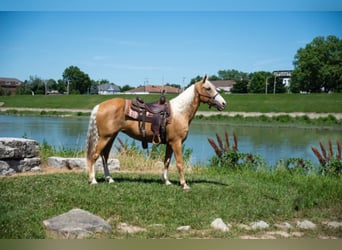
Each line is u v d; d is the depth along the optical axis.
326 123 41.25
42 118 45.28
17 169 10.59
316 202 8.80
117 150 15.37
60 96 61.19
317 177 12.17
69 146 20.83
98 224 6.23
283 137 29.55
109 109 8.63
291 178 12.05
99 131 8.70
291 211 8.05
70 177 9.59
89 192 7.98
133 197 7.83
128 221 6.79
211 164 14.52
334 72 53.81
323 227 7.16
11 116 47.94
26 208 6.91
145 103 8.93
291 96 51.31
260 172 12.84
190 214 7.27
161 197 8.02
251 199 8.55
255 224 7.00
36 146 11.24
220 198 8.43
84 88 89.50
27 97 61.34
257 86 82.69
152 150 14.90
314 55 54.75
